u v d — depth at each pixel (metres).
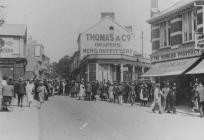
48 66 100.00
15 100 31.70
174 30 28.62
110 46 61.06
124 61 49.25
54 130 13.58
